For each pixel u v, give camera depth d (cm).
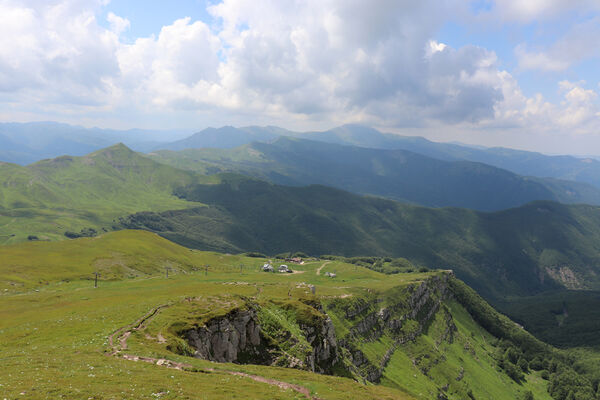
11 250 19275
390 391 6316
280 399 4412
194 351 6494
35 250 19838
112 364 4553
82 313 7981
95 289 14738
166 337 6391
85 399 3297
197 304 8638
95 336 6056
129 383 3881
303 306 11119
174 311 7925
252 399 4166
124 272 19425
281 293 13500
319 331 10594
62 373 3938
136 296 11331
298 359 8719
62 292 13725
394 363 19388
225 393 4203
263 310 9812
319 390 5216
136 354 5347
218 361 7394
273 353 8650
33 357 4609
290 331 9456
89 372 4097
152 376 4262
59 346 5444
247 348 8381
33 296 12356
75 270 17788
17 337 6134
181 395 3800
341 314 19350
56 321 7138
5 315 8862
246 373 5512
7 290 13612
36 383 3506
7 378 3616
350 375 10825
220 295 9556
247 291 13288
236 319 8275
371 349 18750
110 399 3372
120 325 6731
